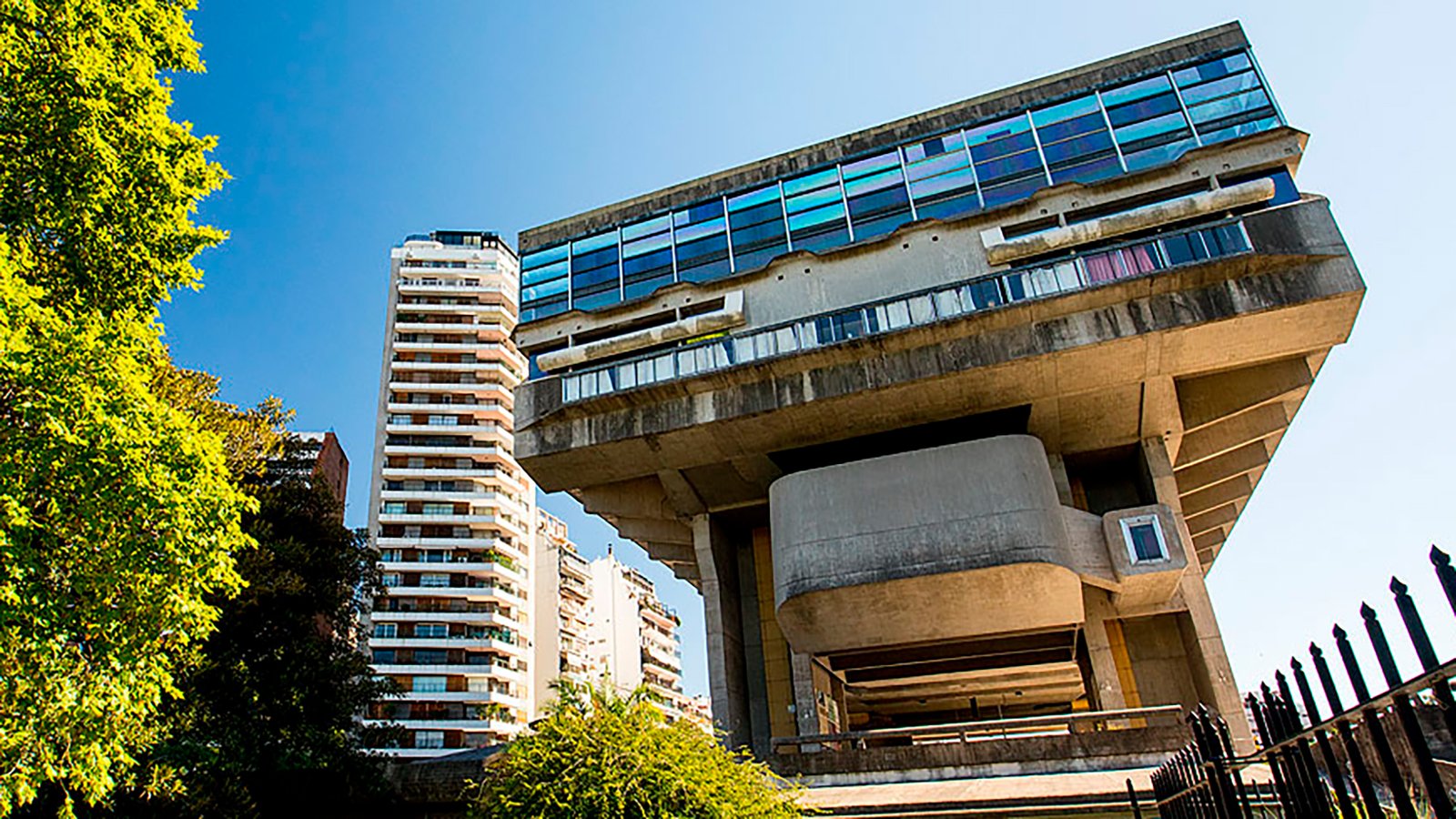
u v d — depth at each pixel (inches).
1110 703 924.0
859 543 895.7
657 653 3757.4
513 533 2600.9
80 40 398.0
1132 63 1042.7
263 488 772.0
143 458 319.0
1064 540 868.6
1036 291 908.6
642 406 1014.4
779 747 1096.2
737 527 1233.4
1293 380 947.3
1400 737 143.9
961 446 912.9
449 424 2630.4
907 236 1036.5
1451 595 86.4
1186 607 964.0
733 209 1142.3
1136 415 983.6
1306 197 906.1
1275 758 152.3
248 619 692.7
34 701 297.1
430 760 705.0
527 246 1214.9
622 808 347.6
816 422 987.3
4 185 369.4
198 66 477.7
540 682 2659.9
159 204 419.2
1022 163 1032.2
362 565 820.0
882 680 1182.9
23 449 291.7
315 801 659.4
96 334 334.3
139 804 497.4
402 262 2920.8
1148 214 935.7
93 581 309.6
